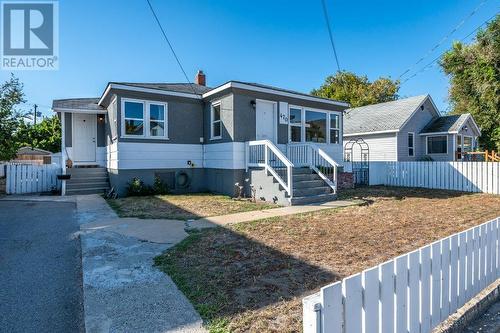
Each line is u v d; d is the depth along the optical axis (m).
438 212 8.20
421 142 22.39
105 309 3.01
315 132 14.37
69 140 13.96
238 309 3.00
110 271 4.02
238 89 11.62
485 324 3.09
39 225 6.74
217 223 6.80
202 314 2.91
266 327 2.68
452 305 3.00
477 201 10.31
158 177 12.41
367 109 25.70
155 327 2.68
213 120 12.91
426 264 2.66
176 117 12.85
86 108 13.59
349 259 4.47
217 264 4.26
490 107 20.83
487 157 18.97
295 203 9.46
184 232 6.02
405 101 23.67
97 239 5.54
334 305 1.93
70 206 9.19
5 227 6.57
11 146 12.36
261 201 10.22
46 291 3.55
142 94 11.98
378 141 21.44
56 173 13.58
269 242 5.33
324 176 11.19
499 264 3.78
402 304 2.41
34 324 2.85
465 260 3.19
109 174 12.89
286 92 12.89
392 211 8.32
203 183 13.54
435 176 14.39
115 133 11.72
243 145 11.69
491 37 19.66
